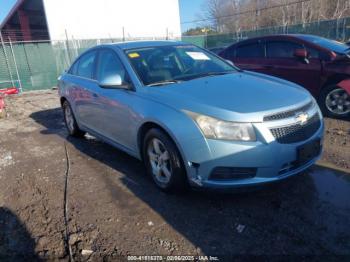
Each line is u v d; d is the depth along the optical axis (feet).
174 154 10.28
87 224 10.03
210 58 14.80
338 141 15.40
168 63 13.29
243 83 11.66
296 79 20.62
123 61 13.08
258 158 9.23
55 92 44.11
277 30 69.10
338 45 20.76
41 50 51.03
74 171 14.07
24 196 12.21
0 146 18.66
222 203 10.60
